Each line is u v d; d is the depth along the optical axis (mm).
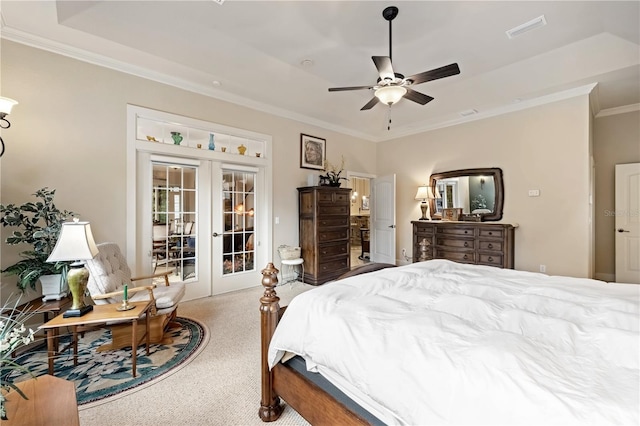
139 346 2514
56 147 2859
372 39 3123
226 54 3297
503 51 3377
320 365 1315
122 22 2721
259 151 4586
